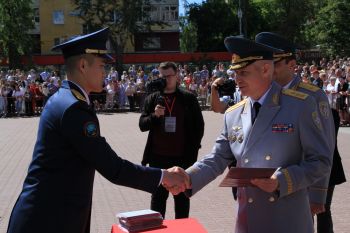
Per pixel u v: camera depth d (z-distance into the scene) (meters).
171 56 47.78
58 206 2.70
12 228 2.76
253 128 2.90
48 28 56.72
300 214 2.85
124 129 17.42
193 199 7.32
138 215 3.24
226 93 5.01
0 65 47.94
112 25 49.25
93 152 2.71
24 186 2.81
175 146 5.05
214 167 3.14
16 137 15.73
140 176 2.85
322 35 43.03
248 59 2.84
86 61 2.86
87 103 2.83
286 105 2.86
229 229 5.90
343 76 17.92
